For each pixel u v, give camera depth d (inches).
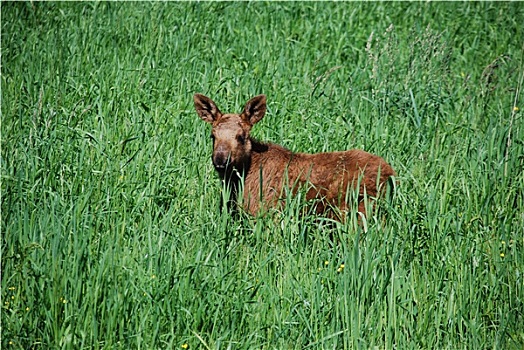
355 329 405.4
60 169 529.7
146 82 687.7
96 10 847.7
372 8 897.5
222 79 676.1
